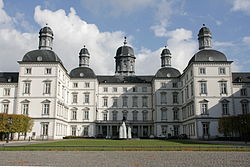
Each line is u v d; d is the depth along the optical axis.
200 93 64.69
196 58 66.56
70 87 84.44
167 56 89.50
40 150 27.52
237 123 55.31
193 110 65.88
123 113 87.62
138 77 93.00
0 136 59.47
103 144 39.56
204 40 71.56
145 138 77.62
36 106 67.00
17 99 67.62
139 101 88.44
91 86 84.38
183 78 78.62
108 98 88.56
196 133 63.09
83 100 83.69
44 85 68.06
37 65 69.06
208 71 65.62
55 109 66.62
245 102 66.06
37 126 65.88
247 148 28.44
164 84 83.12
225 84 65.00
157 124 80.75
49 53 70.44
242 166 16.16
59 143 42.25
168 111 81.56
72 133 82.19
